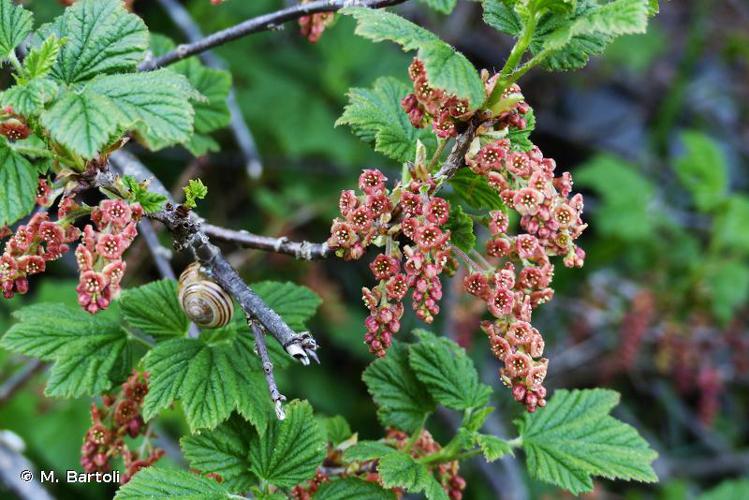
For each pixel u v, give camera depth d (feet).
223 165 4.71
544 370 2.15
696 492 5.13
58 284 4.06
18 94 2.08
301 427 2.25
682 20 6.73
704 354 4.65
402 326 4.00
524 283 2.17
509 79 2.18
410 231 2.17
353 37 4.89
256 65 4.77
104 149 2.14
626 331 4.55
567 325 4.98
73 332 2.29
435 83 2.09
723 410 5.60
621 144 6.49
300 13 2.41
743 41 6.32
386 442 2.43
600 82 6.46
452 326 3.70
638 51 6.00
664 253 4.76
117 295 2.12
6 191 2.11
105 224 2.12
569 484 2.32
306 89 4.87
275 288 2.40
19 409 3.76
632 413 5.32
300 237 4.76
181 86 2.13
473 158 2.19
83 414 3.83
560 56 2.21
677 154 6.46
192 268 2.23
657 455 2.35
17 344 2.26
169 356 2.23
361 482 2.28
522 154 2.16
